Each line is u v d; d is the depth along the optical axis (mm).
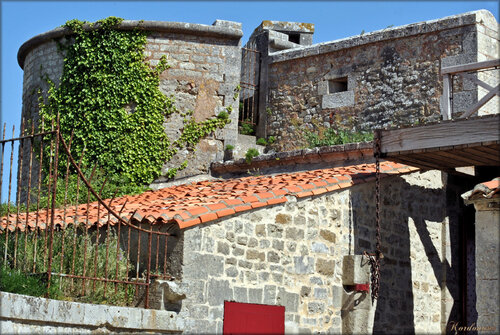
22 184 17172
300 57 17562
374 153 10688
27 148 17172
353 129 16500
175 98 16656
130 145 16344
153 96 16547
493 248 9359
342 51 16922
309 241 10602
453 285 12703
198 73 16812
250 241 9977
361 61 16562
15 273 8648
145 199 12953
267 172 15344
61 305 8203
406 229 12062
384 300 11383
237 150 16812
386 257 11594
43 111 16797
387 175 11688
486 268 9375
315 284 10562
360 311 10750
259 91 18344
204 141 16750
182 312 9234
